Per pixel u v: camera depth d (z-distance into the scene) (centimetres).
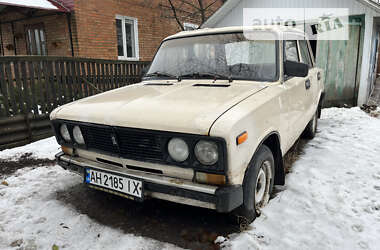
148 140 221
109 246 232
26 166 409
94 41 918
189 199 213
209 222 262
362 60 764
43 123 531
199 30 359
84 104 278
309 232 240
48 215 281
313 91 442
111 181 245
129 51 1078
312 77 432
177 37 365
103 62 641
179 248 226
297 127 355
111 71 666
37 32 967
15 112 488
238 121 201
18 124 493
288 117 308
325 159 400
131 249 226
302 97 367
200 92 261
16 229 259
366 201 286
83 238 245
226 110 211
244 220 243
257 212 259
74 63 579
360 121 616
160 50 373
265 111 244
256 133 229
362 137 496
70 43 881
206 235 242
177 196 217
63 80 563
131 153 234
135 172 236
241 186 212
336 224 250
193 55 335
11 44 1065
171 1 1205
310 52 471
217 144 194
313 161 396
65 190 336
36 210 291
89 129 254
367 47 750
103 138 248
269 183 276
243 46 312
